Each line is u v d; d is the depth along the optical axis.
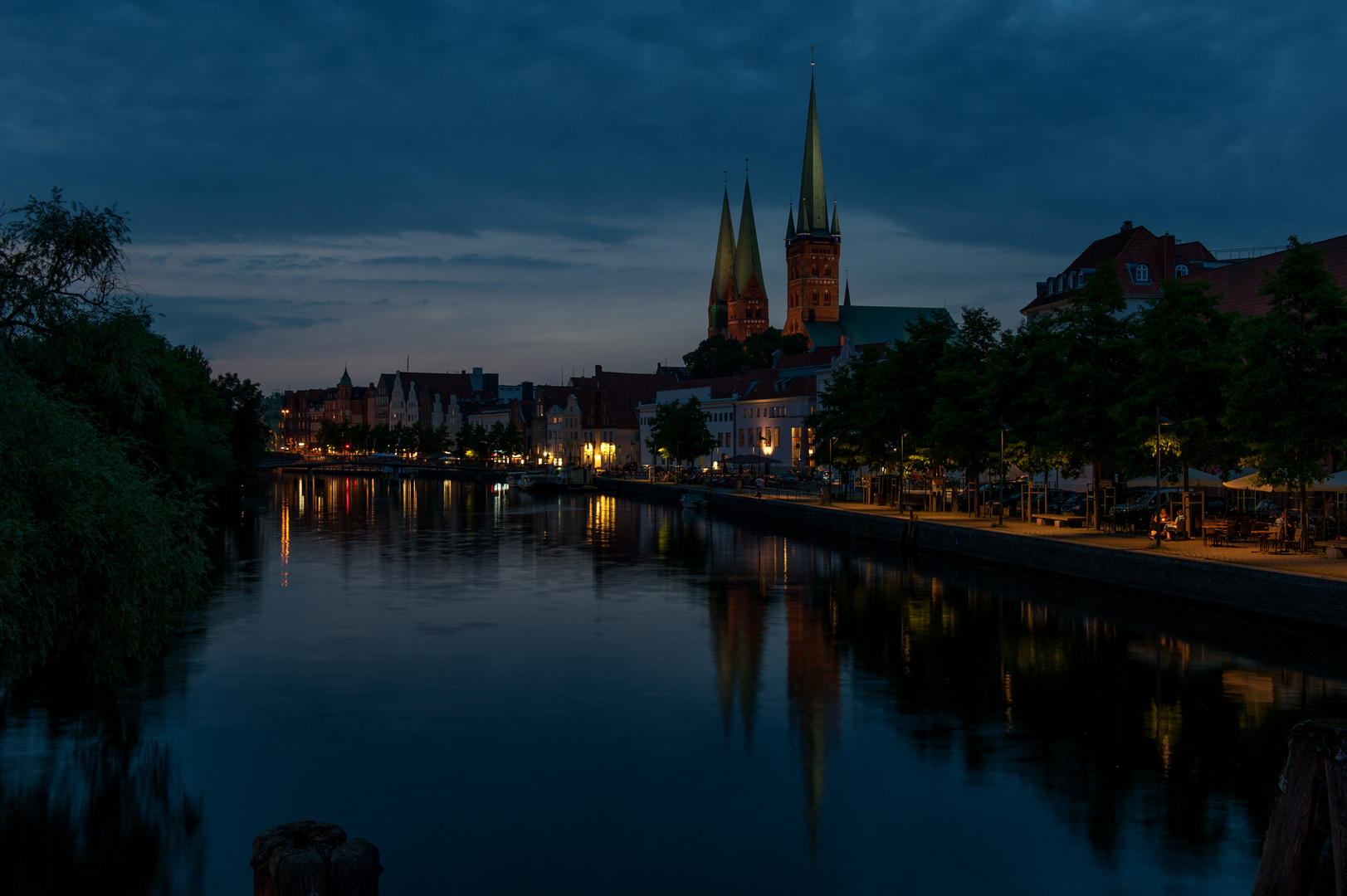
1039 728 25.61
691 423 141.00
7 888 17.39
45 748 24.38
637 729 26.00
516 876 17.81
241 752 24.19
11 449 20.64
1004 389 60.75
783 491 104.50
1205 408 44.62
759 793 21.48
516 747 24.53
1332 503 51.47
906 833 19.34
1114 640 35.03
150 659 33.66
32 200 24.53
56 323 23.89
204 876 17.86
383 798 21.30
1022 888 17.14
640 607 44.53
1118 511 55.16
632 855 18.56
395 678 31.39
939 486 79.19
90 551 21.73
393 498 132.00
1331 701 26.97
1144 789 21.30
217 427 92.06
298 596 48.09
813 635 37.81
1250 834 19.06
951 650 34.75
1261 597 34.00
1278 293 38.78
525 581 53.19
